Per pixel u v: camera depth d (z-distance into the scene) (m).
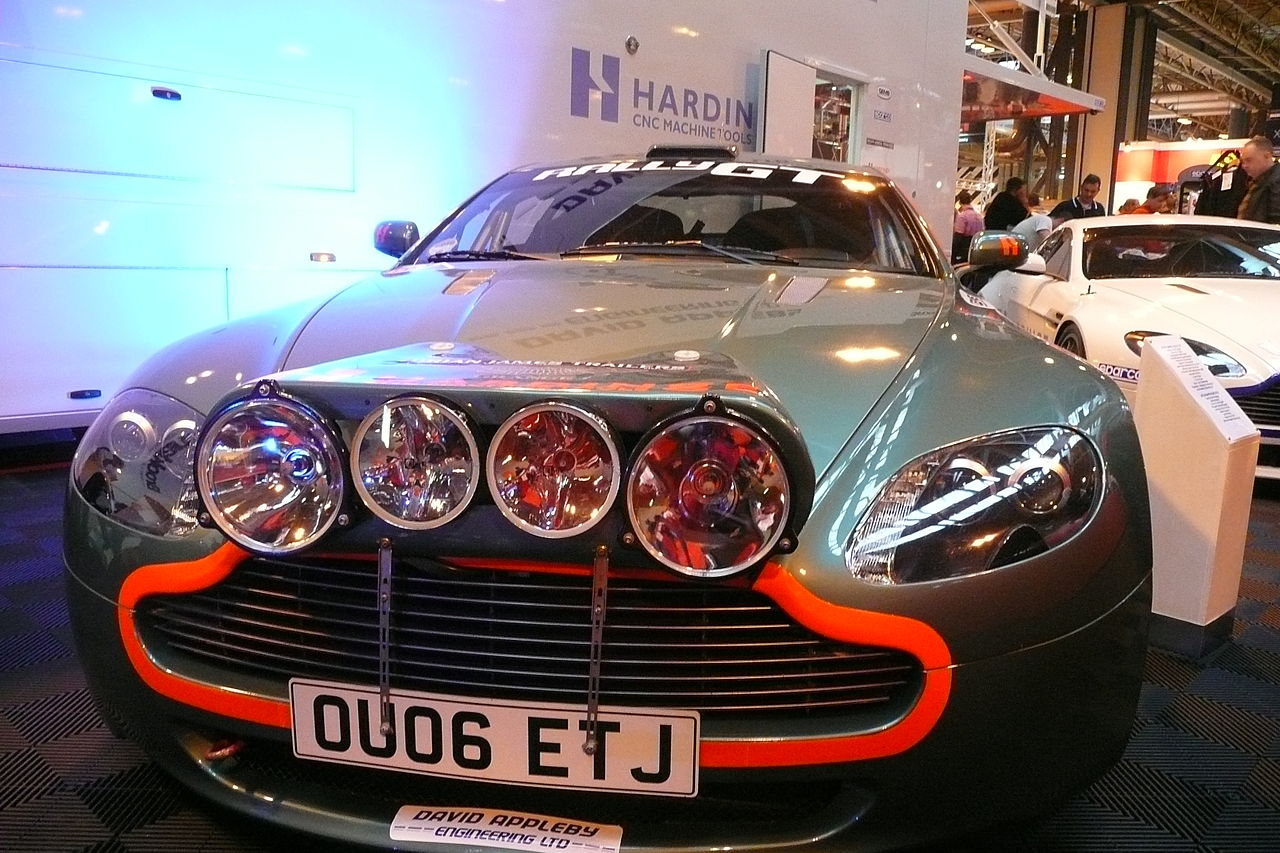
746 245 2.22
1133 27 19.22
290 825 1.29
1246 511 2.32
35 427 3.35
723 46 5.48
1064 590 1.25
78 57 3.25
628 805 1.25
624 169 2.53
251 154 3.70
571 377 1.14
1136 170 19.16
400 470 1.13
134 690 1.38
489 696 1.21
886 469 1.26
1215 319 3.83
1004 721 1.22
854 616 1.16
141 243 3.48
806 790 1.26
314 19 3.80
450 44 4.23
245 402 1.12
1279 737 1.91
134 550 1.35
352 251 4.06
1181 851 1.54
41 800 1.61
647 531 1.08
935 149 7.45
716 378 1.15
